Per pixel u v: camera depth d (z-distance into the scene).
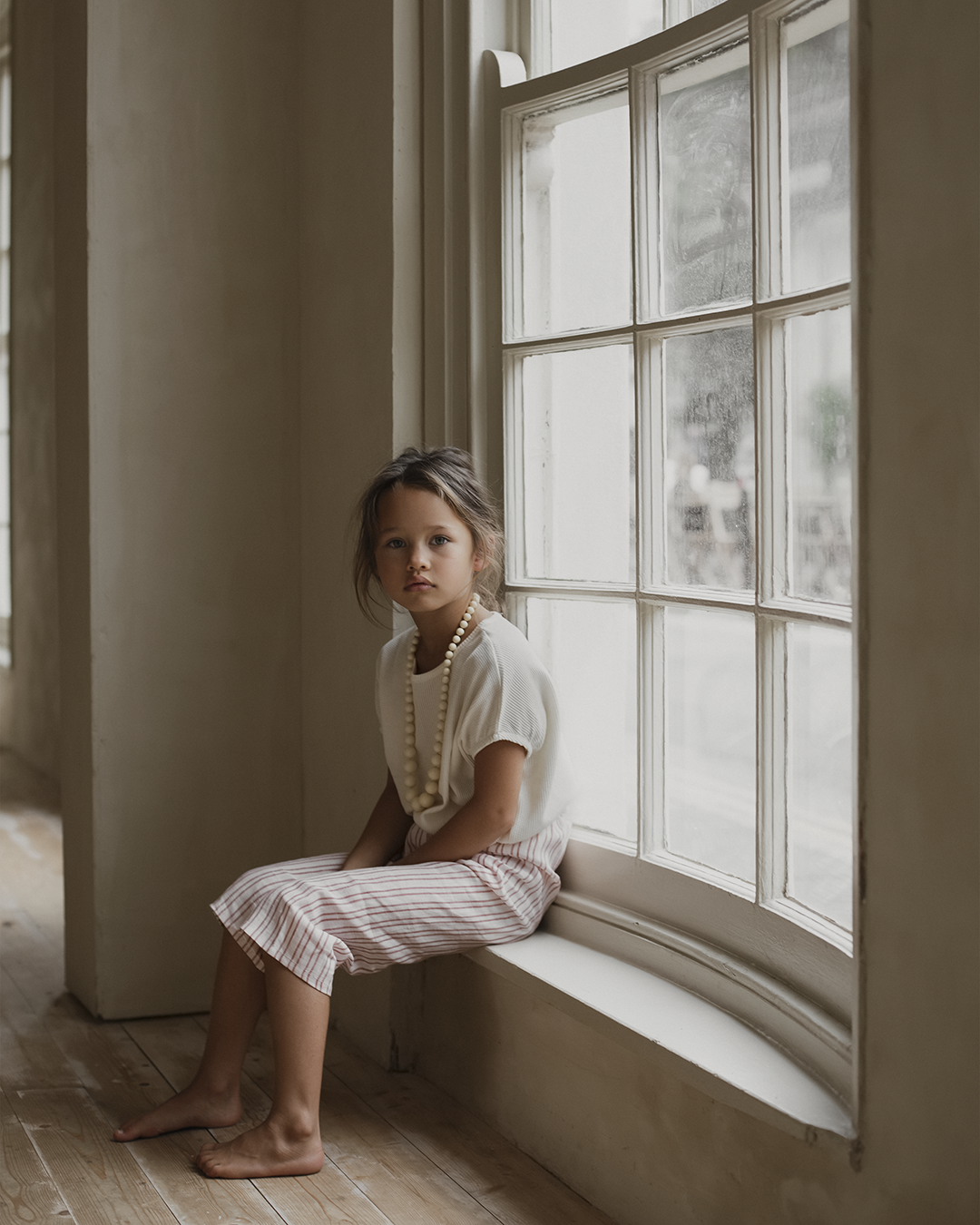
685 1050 1.75
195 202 2.78
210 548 2.82
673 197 2.05
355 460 2.61
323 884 2.08
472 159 2.38
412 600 2.15
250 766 2.87
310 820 2.86
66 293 2.85
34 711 5.98
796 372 1.81
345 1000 2.72
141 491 2.77
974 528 1.38
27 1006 2.86
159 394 2.77
